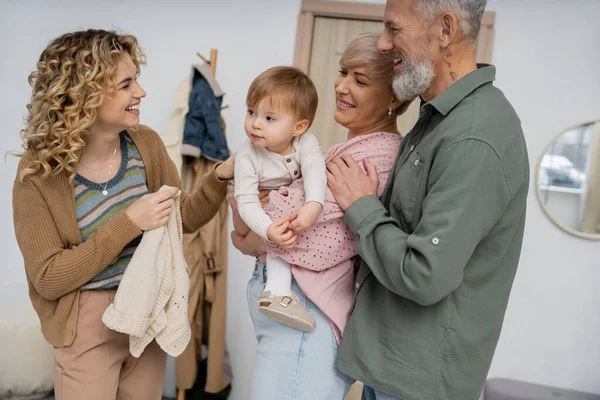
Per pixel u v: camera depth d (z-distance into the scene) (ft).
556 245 11.03
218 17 11.43
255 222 5.04
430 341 4.70
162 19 11.50
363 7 11.03
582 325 10.99
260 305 5.10
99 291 5.78
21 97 11.55
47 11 11.50
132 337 5.64
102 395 5.72
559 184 10.91
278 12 11.35
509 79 10.93
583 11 10.70
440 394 4.71
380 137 5.49
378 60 5.28
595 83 10.74
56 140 5.27
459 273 4.31
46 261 5.34
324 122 11.45
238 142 11.50
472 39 4.75
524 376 11.20
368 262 4.69
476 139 4.33
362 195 4.91
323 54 11.41
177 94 10.53
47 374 9.46
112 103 5.46
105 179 5.85
